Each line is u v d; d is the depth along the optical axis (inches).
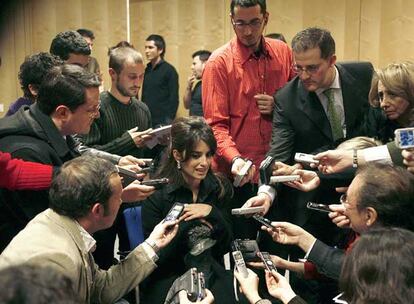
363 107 96.4
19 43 234.1
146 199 89.7
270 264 76.1
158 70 219.5
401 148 77.5
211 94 106.6
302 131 97.1
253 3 99.7
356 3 199.6
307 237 79.6
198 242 83.8
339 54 204.4
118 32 234.5
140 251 72.7
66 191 63.7
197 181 90.0
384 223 65.4
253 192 106.5
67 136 90.4
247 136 107.9
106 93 113.5
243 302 80.9
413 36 194.4
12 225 77.7
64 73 79.7
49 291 33.3
